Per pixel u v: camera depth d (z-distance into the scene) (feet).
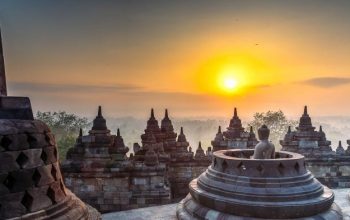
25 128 25.70
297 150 90.07
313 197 41.01
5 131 24.22
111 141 75.25
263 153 44.68
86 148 73.61
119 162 73.10
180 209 48.49
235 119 95.09
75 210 28.78
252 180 40.81
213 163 47.14
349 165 86.94
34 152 26.04
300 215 39.22
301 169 43.04
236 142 92.27
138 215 53.78
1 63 28.48
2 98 26.66
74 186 72.38
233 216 40.19
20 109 27.25
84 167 72.33
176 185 90.48
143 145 86.69
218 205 41.50
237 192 40.86
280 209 38.58
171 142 95.61
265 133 45.34
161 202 71.41
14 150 24.61
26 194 25.14
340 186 86.12
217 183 43.34
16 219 23.84
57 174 28.86
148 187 72.23
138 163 74.33
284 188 40.14
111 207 71.56
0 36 28.48
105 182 72.28
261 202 39.37
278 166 41.22
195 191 45.21
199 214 43.06
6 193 23.90
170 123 99.60
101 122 75.25
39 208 25.63
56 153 29.37
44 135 27.68
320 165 86.99
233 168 42.93
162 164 74.74
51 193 27.27
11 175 24.29
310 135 90.17
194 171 91.50
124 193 71.82
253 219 39.17
